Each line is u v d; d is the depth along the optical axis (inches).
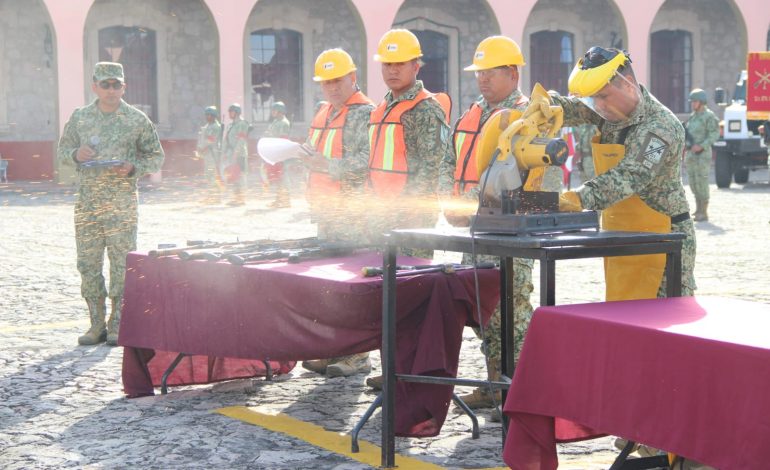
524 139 165.5
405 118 245.8
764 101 650.8
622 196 173.8
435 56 1160.2
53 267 441.1
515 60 216.2
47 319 329.1
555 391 144.6
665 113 177.3
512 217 160.1
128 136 296.7
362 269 194.5
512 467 149.4
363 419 192.4
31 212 697.6
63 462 186.2
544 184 235.6
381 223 250.2
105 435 203.5
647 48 1147.9
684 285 185.5
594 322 138.6
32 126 978.1
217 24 992.9
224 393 239.1
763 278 393.1
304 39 1097.4
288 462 185.3
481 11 1167.0
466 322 195.8
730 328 130.9
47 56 979.9
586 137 477.7
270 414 219.6
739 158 877.8
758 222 598.2
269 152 258.1
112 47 1015.0
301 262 215.8
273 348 205.2
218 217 650.2
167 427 209.0
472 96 1173.7
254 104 1084.5
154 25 1029.8
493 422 212.2
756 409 118.5
